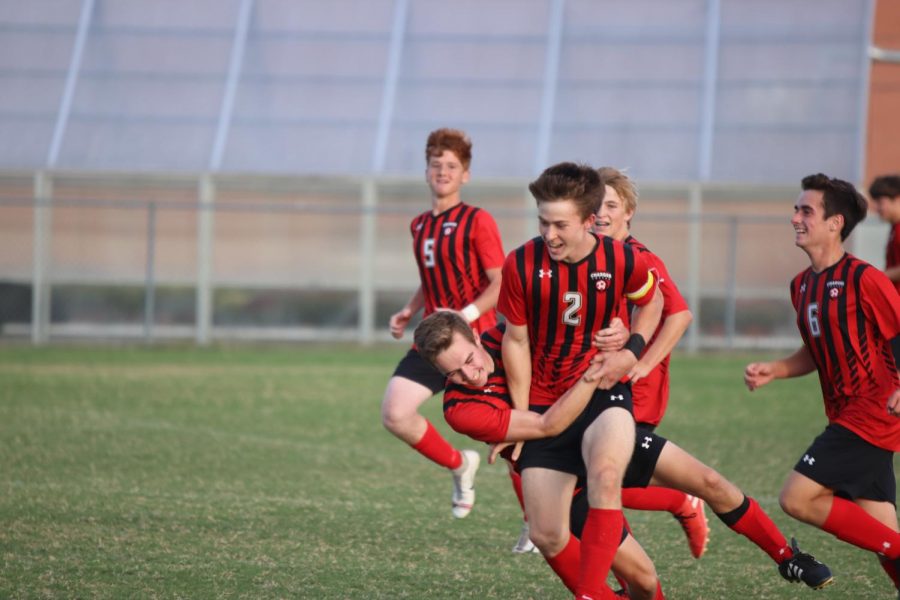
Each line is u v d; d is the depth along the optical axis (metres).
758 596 16.97
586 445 14.41
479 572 18.03
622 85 66.56
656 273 16.72
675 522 21.86
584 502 15.48
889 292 15.72
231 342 61.38
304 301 61.84
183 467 26.81
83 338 60.91
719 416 36.56
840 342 16.08
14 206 61.78
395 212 59.28
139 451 28.80
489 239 22.84
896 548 15.51
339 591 16.77
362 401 39.16
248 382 44.00
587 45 68.38
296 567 18.08
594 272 14.88
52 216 61.69
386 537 20.30
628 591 15.60
